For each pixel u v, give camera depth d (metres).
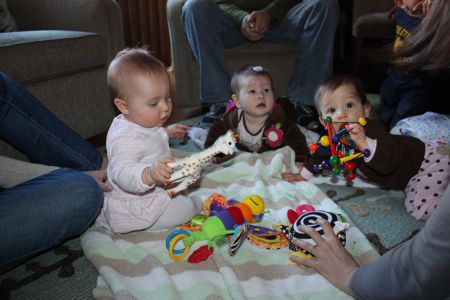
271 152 1.54
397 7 1.73
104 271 0.94
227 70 2.04
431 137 1.44
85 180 1.01
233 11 2.06
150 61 1.06
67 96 1.64
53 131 1.27
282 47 2.12
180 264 0.98
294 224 1.01
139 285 0.92
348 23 3.05
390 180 1.31
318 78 1.96
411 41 0.84
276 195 1.29
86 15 1.79
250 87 1.54
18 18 1.97
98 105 1.81
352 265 0.83
